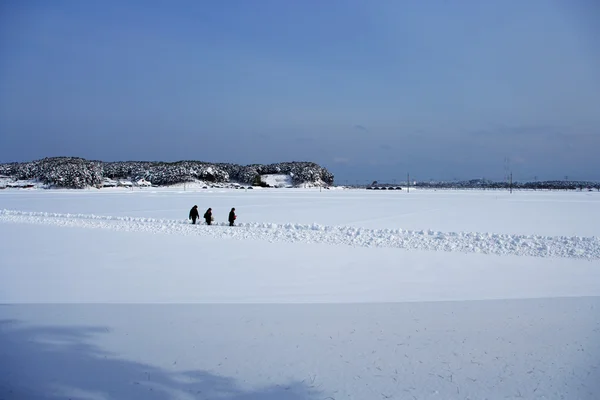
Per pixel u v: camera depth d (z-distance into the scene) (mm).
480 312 8523
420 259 14562
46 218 28984
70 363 6254
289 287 10703
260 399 5270
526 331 7449
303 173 183875
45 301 9391
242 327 7695
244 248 16781
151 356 6484
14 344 6941
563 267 13320
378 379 5750
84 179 130875
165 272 12438
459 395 5348
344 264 13680
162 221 26484
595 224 25219
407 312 8531
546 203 47188
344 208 40281
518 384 5613
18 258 14586
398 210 37469
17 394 5383
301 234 20375
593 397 5289
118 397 5320
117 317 8250
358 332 7414
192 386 5586
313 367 6098
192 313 8500
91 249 16484
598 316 8234
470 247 16734
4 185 135250
